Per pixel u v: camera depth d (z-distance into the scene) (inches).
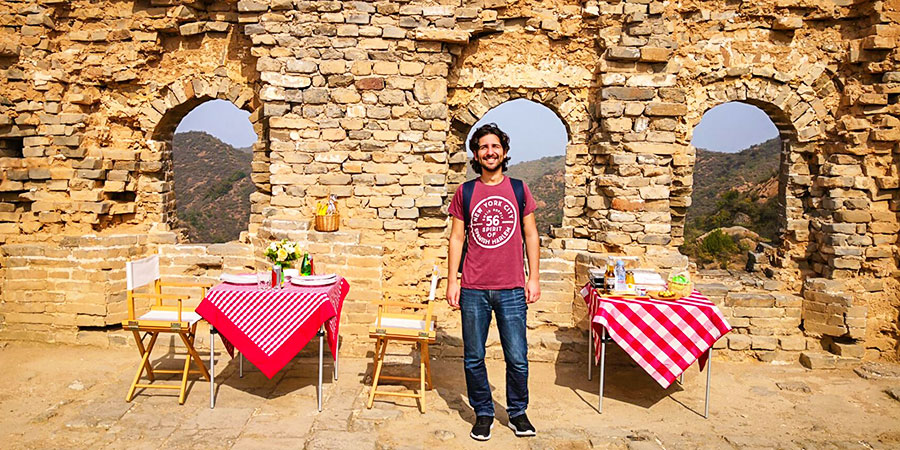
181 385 246.7
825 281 315.9
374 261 305.7
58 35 333.7
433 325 251.9
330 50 309.4
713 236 693.3
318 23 307.4
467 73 330.0
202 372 259.0
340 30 307.4
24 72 329.1
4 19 327.6
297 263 288.4
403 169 316.8
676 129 327.9
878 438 228.5
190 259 339.0
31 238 334.3
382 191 317.1
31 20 326.0
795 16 319.9
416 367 291.1
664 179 308.0
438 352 308.3
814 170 335.6
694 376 292.5
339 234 307.7
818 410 254.7
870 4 310.7
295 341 233.0
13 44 323.0
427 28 306.8
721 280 343.0
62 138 330.6
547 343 308.2
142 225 348.5
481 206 214.5
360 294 307.4
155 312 255.9
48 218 333.7
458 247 220.4
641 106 305.9
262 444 209.9
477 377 219.1
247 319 234.1
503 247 213.8
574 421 238.4
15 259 324.8
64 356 306.8
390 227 317.7
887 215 316.5
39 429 222.5
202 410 237.8
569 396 264.8
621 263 256.2
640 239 306.8
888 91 310.3
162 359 298.0
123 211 342.0
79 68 332.8
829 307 312.3
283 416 233.6
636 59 305.0
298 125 312.5
